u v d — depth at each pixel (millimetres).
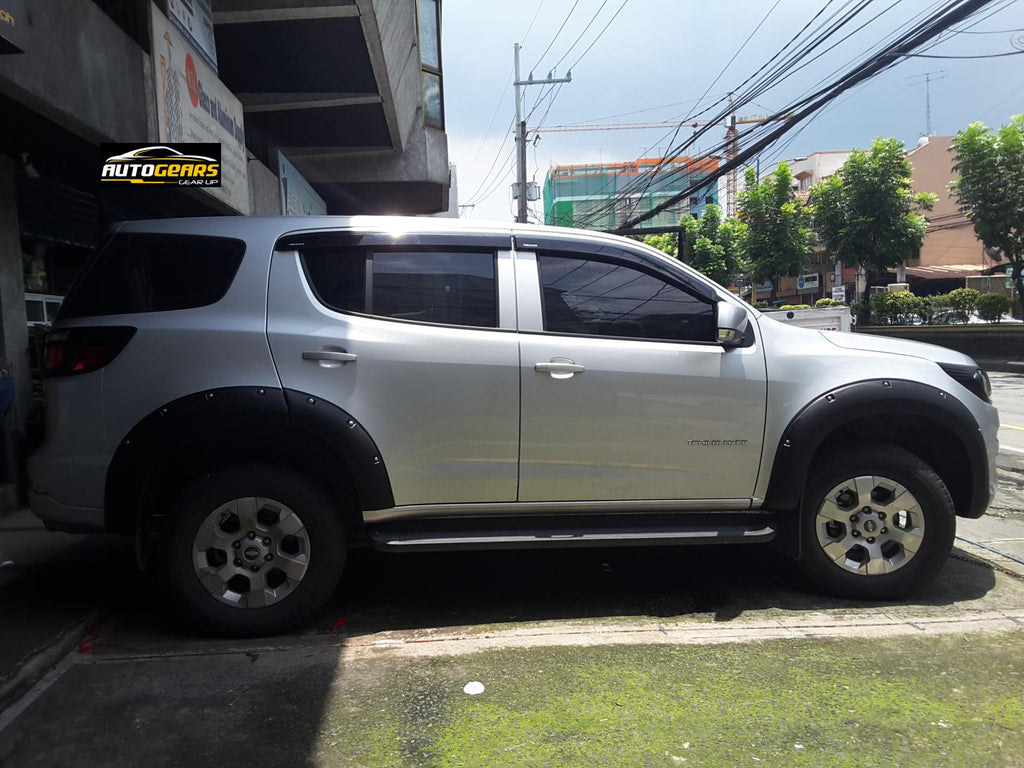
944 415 3668
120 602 3824
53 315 6586
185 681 2955
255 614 3334
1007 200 20281
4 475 5527
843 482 3701
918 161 40531
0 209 5387
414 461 3414
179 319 3338
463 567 4465
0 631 3322
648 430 3561
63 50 4223
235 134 7398
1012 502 5934
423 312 3512
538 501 3555
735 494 3678
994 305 21641
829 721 2627
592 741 2518
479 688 2891
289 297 3414
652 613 3697
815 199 25953
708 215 35844
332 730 2596
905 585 3744
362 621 3621
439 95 14430
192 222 3543
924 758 2406
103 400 3266
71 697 2826
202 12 6633
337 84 10078
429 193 15266
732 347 3652
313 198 12648
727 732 2566
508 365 3465
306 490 3336
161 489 3588
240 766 2385
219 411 3215
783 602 3816
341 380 3332
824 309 11164
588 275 3701
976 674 2959
